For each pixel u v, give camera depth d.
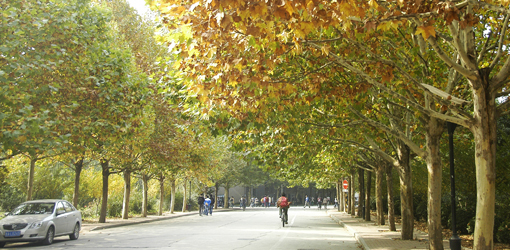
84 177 37.03
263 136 15.15
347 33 8.95
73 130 14.56
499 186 17.14
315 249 13.35
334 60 9.63
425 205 27.70
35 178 33.47
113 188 38.16
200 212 39.88
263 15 5.99
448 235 18.80
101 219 27.08
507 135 18.05
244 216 38.75
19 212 15.74
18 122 11.96
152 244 14.38
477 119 7.89
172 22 8.46
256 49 8.66
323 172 29.28
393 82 10.77
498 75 7.81
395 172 30.06
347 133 14.98
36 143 12.18
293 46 8.94
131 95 17.19
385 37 10.02
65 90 15.36
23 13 13.45
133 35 27.55
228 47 7.64
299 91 11.30
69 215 16.70
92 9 17.00
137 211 42.19
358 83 10.45
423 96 11.22
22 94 12.62
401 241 15.02
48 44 14.17
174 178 40.25
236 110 11.02
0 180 29.14
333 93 10.51
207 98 9.45
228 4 5.66
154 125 23.70
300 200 92.88
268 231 20.73
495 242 15.78
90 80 15.84
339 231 21.53
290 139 14.98
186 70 9.02
